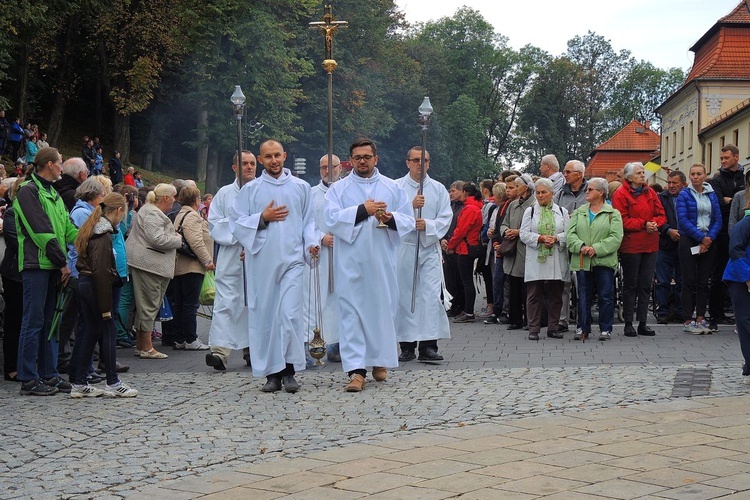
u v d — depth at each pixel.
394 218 8.96
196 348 12.26
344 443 6.53
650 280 12.56
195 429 7.20
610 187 14.21
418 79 66.38
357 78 54.00
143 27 43.59
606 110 90.88
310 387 9.02
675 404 7.52
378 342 8.92
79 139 53.75
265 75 44.56
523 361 10.45
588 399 7.89
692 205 12.69
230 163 56.91
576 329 12.63
